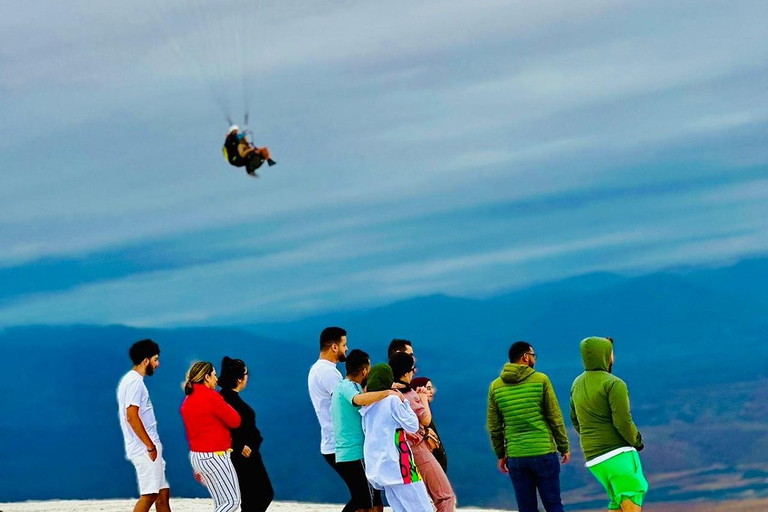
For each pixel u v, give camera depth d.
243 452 13.73
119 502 21.19
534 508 13.07
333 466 13.28
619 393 11.87
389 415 11.63
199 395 13.16
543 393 12.96
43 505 20.94
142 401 13.59
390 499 11.74
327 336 13.54
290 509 20.34
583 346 12.33
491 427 13.44
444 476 12.77
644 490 12.00
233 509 13.24
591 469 12.20
